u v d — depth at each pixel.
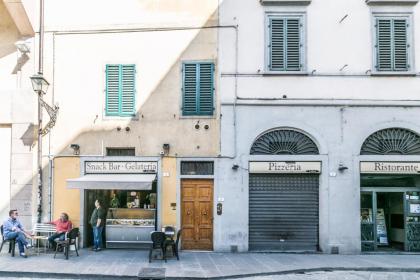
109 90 15.12
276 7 14.98
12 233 13.05
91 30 15.20
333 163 14.58
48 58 15.22
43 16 15.26
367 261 12.88
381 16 14.98
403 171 14.59
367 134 14.64
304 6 14.98
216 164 14.63
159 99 14.99
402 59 14.91
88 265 11.85
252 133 14.66
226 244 14.39
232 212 14.48
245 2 15.00
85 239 14.84
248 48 14.89
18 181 14.88
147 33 15.16
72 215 14.81
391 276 11.26
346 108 14.70
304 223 14.67
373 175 14.88
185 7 15.11
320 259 13.20
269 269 11.60
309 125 14.66
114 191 15.09
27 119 14.95
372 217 14.80
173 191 14.69
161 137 14.87
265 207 14.71
